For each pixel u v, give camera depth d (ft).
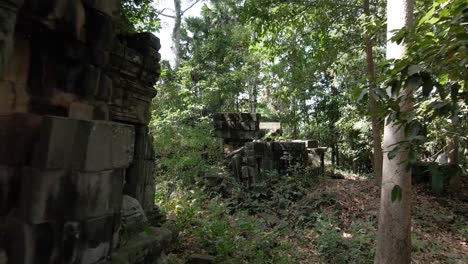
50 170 5.84
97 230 6.82
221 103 55.52
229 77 51.19
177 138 33.24
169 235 11.21
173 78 41.52
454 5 5.09
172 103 37.78
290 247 18.65
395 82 5.45
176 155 30.86
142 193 13.79
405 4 14.15
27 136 6.07
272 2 26.84
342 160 47.26
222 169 30.68
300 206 25.16
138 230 10.27
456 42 4.83
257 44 34.65
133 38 13.73
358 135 40.81
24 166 5.99
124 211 10.18
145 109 14.14
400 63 5.32
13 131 6.08
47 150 5.74
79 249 6.41
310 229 22.45
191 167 28.96
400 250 13.97
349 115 40.65
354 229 21.75
